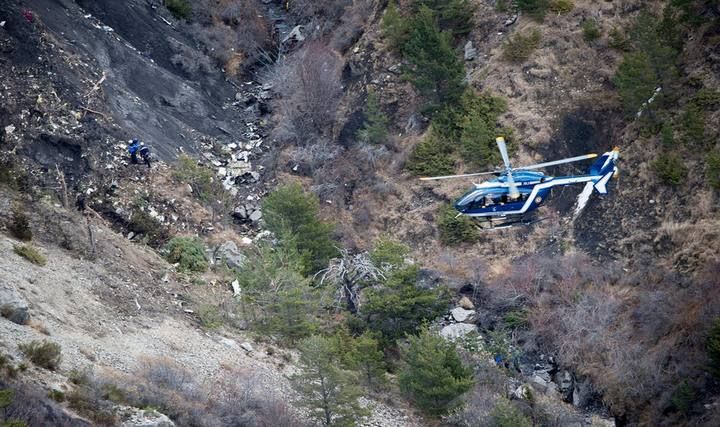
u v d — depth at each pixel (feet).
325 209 622.13
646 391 493.36
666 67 585.22
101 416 329.31
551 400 503.20
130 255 510.17
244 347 470.39
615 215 571.28
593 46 634.84
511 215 420.36
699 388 482.69
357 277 532.32
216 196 609.01
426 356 452.76
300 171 649.20
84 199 539.70
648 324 515.91
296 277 497.05
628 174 579.48
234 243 570.46
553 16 654.53
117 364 396.98
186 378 405.39
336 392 405.39
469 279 562.66
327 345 411.54
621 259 554.87
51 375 346.74
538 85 627.46
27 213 495.00
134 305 466.70
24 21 609.83
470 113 625.41
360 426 433.48
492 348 520.01
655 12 635.66
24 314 387.96
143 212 557.74
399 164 634.84
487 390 479.41
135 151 583.58
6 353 343.26
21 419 297.53
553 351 524.93
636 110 593.42
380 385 475.31
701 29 601.21
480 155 607.78
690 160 563.07
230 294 522.88
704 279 514.68
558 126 610.24
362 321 514.27
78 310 432.66
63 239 488.44
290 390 440.86
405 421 451.12
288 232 530.68
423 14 629.92
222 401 399.24
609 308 530.27
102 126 591.37
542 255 570.05
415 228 598.75
